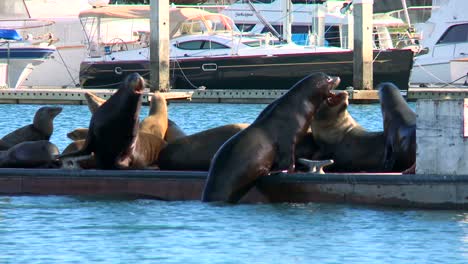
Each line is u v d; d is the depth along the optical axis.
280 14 174.50
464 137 48.75
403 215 48.66
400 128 52.81
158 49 134.00
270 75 139.62
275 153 51.28
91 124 54.47
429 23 165.75
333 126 54.62
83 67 147.88
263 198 51.31
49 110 60.72
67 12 169.25
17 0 165.25
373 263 40.22
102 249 42.34
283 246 42.84
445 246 42.75
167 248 42.53
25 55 150.75
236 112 117.00
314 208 50.28
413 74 162.75
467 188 48.69
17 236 44.72
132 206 51.44
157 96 60.62
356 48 133.00
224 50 141.38
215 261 40.41
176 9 151.12
